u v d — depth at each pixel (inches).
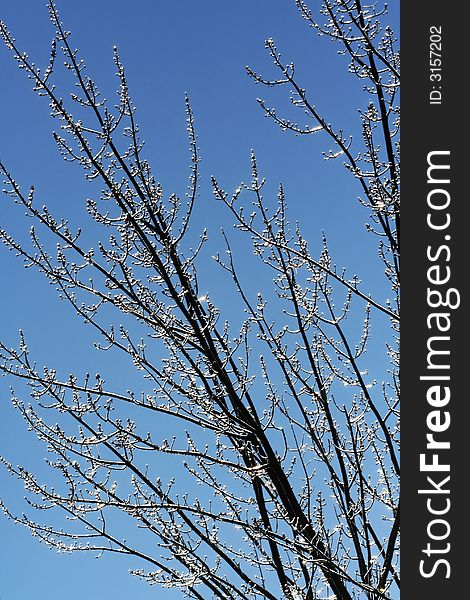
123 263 222.4
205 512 217.3
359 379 231.6
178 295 220.2
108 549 234.5
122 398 222.2
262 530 213.5
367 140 214.8
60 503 231.1
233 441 233.0
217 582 226.5
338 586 214.8
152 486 228.2
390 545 217.3
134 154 224.2
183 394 228.1
